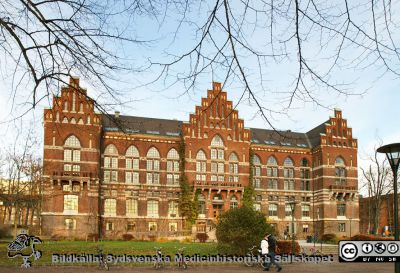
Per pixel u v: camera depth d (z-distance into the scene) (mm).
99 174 69375
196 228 72688
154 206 74062
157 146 75875
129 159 73875
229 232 35625
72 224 66125
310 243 64062
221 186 74812
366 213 95688
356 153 84625
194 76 6938
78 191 67188
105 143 72375
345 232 80875
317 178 83688
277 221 81562
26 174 57812
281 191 83000
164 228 73312
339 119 84938
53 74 8039
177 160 76562
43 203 65375
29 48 7633
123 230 71312
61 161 66688
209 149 76500
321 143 82938
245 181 77562
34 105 8125
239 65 6828
